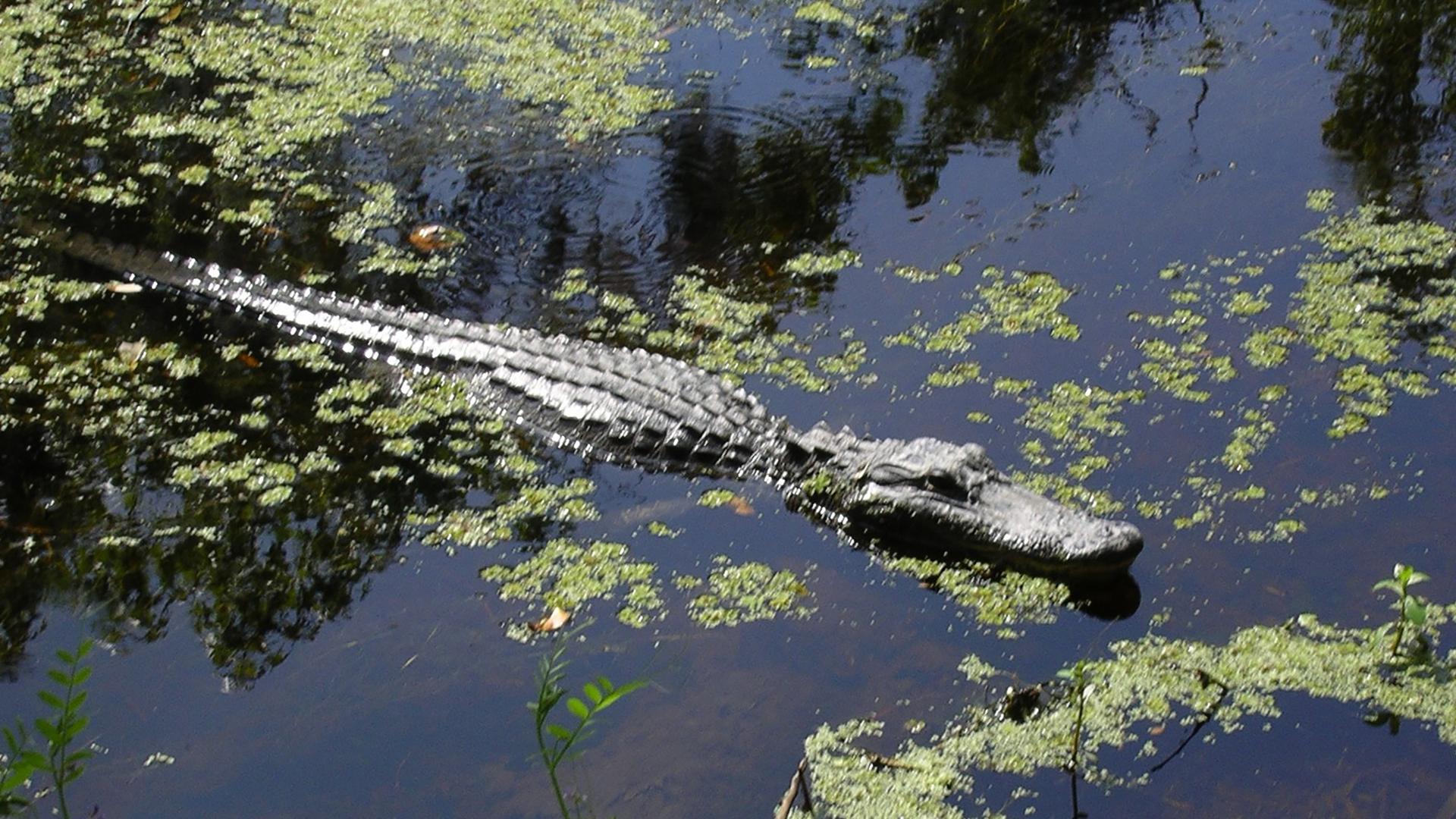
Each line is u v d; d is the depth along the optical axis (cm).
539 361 841
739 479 775
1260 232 980
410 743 571
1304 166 1056
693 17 1304
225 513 722
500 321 905
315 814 533
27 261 938
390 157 1077
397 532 716
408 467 767
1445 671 604
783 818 501
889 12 1301
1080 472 753
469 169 1065
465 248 976
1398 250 955
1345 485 733
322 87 1163
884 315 905
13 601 656
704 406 802
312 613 653
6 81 1142
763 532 732
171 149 1070
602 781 548
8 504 722
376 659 621
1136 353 858
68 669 609
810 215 1013
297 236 980
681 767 555
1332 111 1123
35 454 760
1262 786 545
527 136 1110
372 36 1253
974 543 700
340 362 862
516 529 722
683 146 1098
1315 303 902
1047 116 1138
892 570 701
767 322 903
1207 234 980
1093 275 939
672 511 744
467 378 845
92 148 1065
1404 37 1159
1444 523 699
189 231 977
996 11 1262
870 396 829
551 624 644
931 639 640
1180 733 576
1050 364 852
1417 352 853
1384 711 584
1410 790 541
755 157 1083
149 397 813
